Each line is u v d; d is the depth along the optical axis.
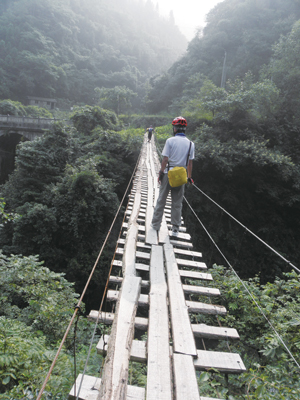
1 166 27.56
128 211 5.18
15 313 4.62
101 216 13.09
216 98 20.03
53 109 55.78
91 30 88.00
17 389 2.48
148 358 1.71
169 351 1.79
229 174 16.53
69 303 4.70
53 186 13.66
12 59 58.81
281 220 17.95
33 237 11.84
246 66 37.03
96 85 71.12
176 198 3.78
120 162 17.86
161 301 2.36
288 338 2.95
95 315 2.21
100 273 12.69
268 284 4.23
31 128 23.92
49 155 15.12
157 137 23.67
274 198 17.58
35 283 4.98
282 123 19.72
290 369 2.58
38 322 4.18
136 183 8.20
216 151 16.69
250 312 3.62
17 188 14.62
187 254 3.47
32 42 63.97
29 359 2.87
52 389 2.54
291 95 20.17
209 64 43.72
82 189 12.70
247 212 18.20
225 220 17.98
